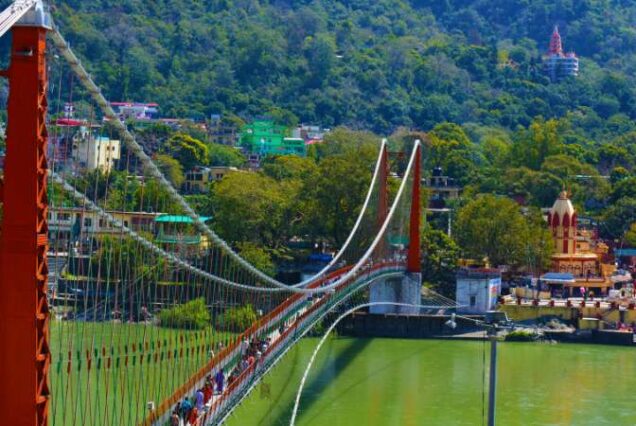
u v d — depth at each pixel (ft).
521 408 333.01
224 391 225.35
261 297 375.04
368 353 431.02
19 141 125.80
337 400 334.03
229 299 335.88
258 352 269.03
